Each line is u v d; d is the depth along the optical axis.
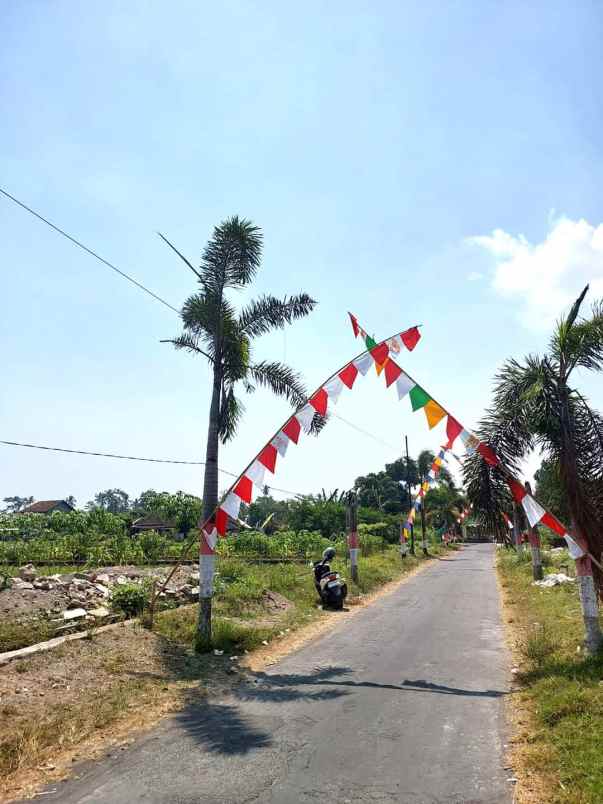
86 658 8.60
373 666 9.15
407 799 4.55
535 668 8.20
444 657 9.61
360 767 5.20
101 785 4.96
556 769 4.82
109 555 20.42
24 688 7.20
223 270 11.76
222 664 9.33
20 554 20.52
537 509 8.65
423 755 5.45
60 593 11.63
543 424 9.33
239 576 17.11
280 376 12.07
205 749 5.72
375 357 9.55
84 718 6.54
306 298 12.09
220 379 11.58
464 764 5.20
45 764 5.43
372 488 75.81
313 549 31.77
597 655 7.96
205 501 11.09
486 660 9.30
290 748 5.70
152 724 6.52
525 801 4.43
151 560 21.42
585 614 8.48
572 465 9.11
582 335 9.27
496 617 13.62
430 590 19.83
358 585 20.02
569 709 6.00
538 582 18.50
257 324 12.09
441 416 9.12
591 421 9.42
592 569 8.88
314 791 4.74
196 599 13.95
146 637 10.16
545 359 9.53
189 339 12.18
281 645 11.06
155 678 8.27
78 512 32.06
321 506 48.41
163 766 5.33
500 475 9.62
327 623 13.57
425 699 7.27
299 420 9.74
